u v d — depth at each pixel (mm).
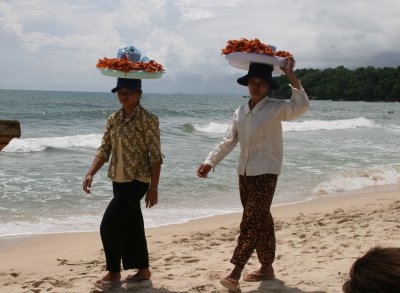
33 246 7297
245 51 4195
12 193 10938
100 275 5324
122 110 4508
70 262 6344
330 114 68812
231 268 5398
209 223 8859
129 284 4738
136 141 4355
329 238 6758
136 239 4688
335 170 15594
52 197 10711
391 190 12688
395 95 162750
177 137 26188
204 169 4617
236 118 4465
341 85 168000
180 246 6852
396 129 38375
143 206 10180
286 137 27781
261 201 4328
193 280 4914
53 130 28453
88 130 29031
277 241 6793
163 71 4430
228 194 11586
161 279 4926
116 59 4320
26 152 17750
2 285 5238
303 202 11070
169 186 12180
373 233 6922
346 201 11047
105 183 12297
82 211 9695
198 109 67688
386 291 1131
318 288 4547
